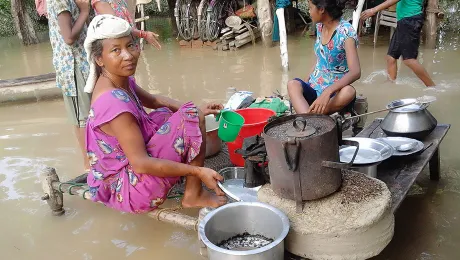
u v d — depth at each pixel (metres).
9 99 5.77
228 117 2.67
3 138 4.41
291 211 1.96
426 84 4.72
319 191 1.93
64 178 3.44
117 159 2.32
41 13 3.44
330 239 1.84
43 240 2.69
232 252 1.69
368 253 1.90
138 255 2.49
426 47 6.32
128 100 2.21
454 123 3.80
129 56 2.21
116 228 2.76
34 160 3.83
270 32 7.53
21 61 8.13
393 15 6.49
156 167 2.16
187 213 2.75
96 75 2.35
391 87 4.85
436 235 2.45
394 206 2.11
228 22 7.84
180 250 2.50
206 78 5.97
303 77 5.67
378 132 3.07
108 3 3.38
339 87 2.87
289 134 1.90
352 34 3.00
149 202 2.33
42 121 4.87
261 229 2.01
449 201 2.75
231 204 2.00
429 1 6.09
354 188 2.04
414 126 2.77
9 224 2.87
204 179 2.21
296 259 1.94
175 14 8.11
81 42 3.22
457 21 7.90
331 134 1.88
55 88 6.15
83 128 3.36
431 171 2.95
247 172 2.39
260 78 5.76
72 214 2.94
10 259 2.53
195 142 2.32
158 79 6.10
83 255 2.53
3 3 11.27
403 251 2.34
